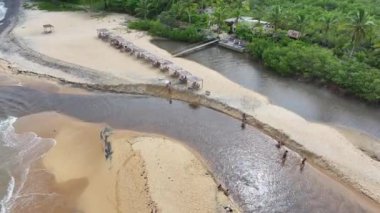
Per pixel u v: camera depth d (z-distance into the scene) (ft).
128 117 171.42
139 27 276.21
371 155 147.43
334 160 143.23
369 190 130.21
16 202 119.65
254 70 221.05
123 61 221.46
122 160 138.10
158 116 172.76
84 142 150.61
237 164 141.79
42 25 279.69
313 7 293.64
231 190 129.08
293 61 213.46
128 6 306.55
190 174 132.67
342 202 126.11
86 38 255.91
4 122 164.35
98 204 119.34
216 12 271.90
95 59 223.10
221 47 253.03
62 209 117.70
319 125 166.40
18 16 301.84
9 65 215.92
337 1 308.81
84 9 321.11
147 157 139.44
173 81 198.39
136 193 122.42
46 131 158.61
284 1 315.37
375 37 225.76
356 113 179.11
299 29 251.19
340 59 215.10
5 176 130.82
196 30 259.80
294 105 183.62
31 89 193.57
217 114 174.91
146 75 204.74
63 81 200.64
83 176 131.54
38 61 220.43
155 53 233.96
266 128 162.30
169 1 291.99
